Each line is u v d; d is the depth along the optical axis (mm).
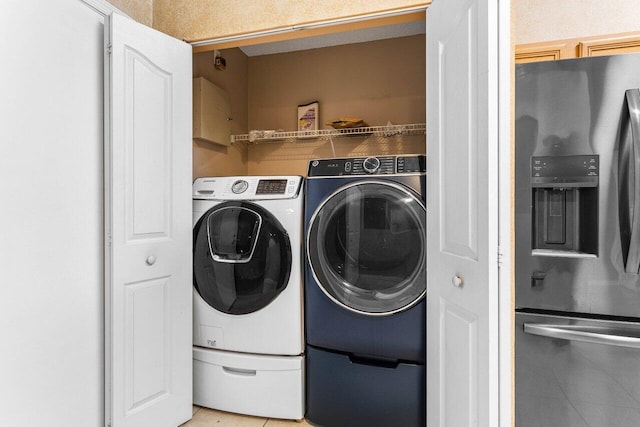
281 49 2602
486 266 947
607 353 1109
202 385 1756
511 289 936
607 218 1096
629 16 1726
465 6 1067
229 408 1714
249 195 1717
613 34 1726
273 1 1594
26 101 1114
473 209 1029
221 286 1721
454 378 1169
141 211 1441
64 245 1232
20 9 1095
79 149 1283
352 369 1555
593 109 1101
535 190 1194
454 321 1167
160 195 1521
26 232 1118
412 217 1469
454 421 1169
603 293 1108
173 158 1580
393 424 1495
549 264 1160
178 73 1604
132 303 1414
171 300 1571
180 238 1612
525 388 1194
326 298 1597
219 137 2207
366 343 1538
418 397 1465
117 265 1353
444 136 1236
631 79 1063
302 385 1660
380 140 2449
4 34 1055
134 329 1419
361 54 2498
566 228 1189
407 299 1476
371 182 1518
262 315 1669
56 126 1204
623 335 1078
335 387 1582
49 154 1184
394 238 1505
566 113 1128
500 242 929
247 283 1685
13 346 1090
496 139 926
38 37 1146
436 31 1292
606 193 1094
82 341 1298
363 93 2492
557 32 1802
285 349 1650
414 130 2207
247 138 2416
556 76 1136
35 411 1150
